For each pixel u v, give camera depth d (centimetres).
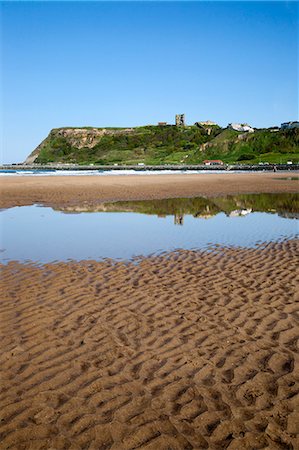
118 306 659
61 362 480
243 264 925
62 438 355
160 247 1116
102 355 498
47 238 1248
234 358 492
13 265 926
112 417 382
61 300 687
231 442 349
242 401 406
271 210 1909
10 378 446
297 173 6606
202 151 13638
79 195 2633
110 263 942
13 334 554
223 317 614
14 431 363
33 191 2916
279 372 460
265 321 598
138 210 1916
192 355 499
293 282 779
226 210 1914
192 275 840
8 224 1514
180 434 360
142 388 429
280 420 377
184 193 2802
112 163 13650
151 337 547
